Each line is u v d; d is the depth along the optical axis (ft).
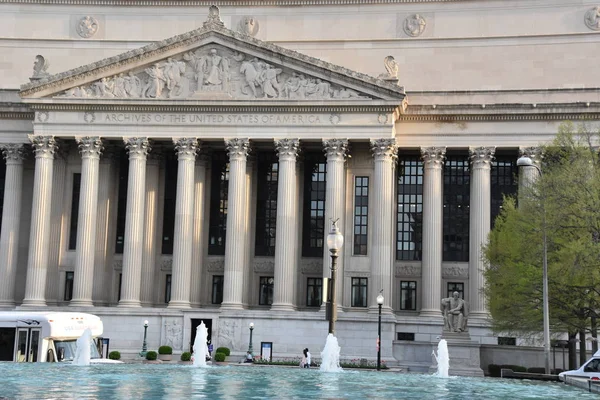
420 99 316.81
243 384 120.57
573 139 253.44
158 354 285.64
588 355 275.80
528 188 232.73
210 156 325.21
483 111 304.71
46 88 309.22
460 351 257.96
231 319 292.40
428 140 308.81
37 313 186.50
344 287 302.66
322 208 318.65
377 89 296.10
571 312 225.97
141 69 310.24
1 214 336.29
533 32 347.15
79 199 317.22
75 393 100.01
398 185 320.70
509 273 232.53
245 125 303.68
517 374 187.21
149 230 317.83
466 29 351.25
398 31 355.77
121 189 330.13
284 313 290.76
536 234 224.12
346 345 286.25
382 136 296.51
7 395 95.81
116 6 372.99
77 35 372.38
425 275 301.84
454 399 105.19
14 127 326.03
